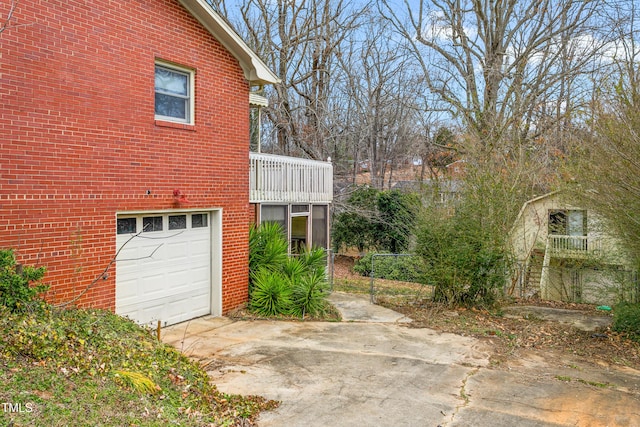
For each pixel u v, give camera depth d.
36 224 6.80
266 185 13.34
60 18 7.04
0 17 6.34
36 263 6.80
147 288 8.70
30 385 4.26
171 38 8.77
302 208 15.43
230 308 10.31
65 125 7.12
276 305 10.41
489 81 20.97
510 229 11.99
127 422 4.12
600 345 8.65
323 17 24.25
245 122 10.55
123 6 7.92
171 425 4.31
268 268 11.20
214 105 9.73
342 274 21.81
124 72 7.96
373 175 28.81
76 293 7.32
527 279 14.80
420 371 6.97
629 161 8.33
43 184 6.87
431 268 11.60
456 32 22.17
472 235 11.16
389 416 5.36
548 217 16.48
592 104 9.91
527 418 5.42
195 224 9.72
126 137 8.02
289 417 5.25
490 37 21.39
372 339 8.69
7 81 6.44
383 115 28.89
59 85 7.04
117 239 8.11
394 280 18.31
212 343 8.14
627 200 8.57
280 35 24.42
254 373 6.66
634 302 10.21
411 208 12.63
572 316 11.00
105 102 7.68
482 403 5.83
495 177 12.34
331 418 5.26
